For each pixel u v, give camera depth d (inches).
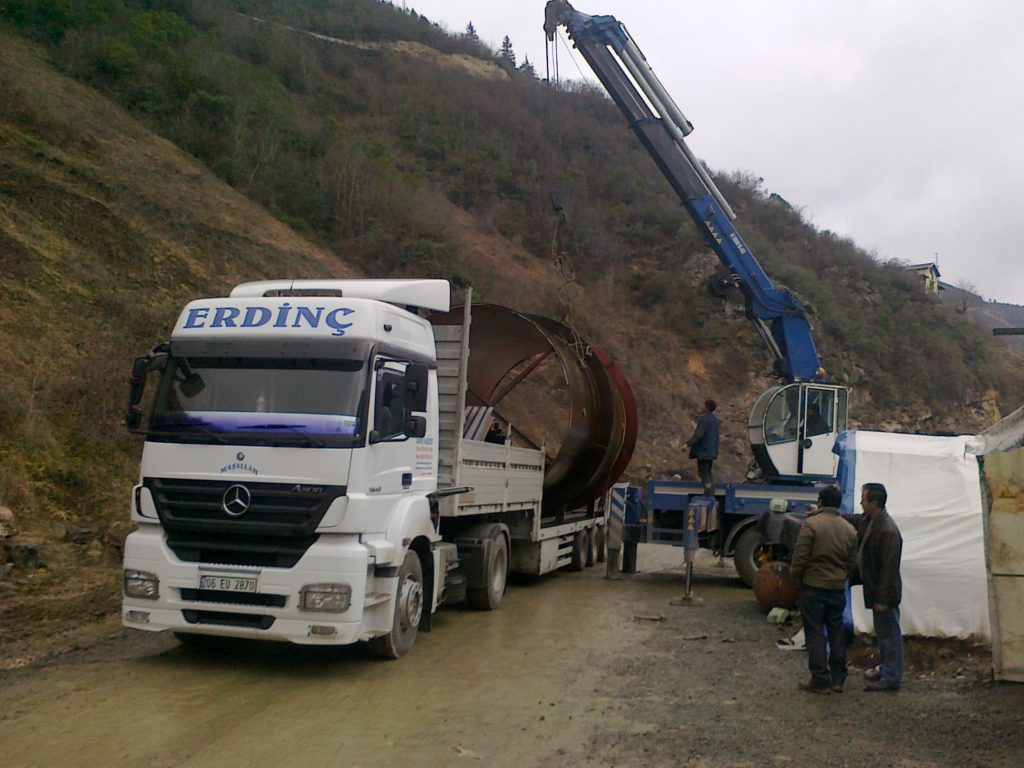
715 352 1587.1
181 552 297.1
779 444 588.4
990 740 245.0
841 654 295.4
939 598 356.2
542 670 320.5
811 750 235.0
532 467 513.0
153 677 289.7
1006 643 303.0
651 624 421.7
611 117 2465.6
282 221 1124.5
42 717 243.6
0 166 712.4
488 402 657.6
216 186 1018.7
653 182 2114.9
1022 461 302.5
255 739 232.5
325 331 311.7
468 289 403.9
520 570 523.8
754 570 541.6
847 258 2064.5
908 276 2121.1
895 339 1838.1
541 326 585.6
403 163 1803.6
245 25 1966.0
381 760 220.2
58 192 730.2
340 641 283.3
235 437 297.3
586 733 247.0
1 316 561.3
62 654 313.6
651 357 1505.9
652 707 274.7
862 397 1670.8
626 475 1181.7
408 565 335.9
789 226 2167.8
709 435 562.6
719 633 401.4
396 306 355.3
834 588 294.8
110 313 639.8
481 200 1846.7
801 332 636.1
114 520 478.0
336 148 1349.7
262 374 307.9
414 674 307.7
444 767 216.8
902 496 370.3
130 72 1119.6
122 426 552.4
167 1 1612.9
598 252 1774.1
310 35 2260.1
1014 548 303.1
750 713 269.6
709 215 629.3
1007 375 1975.9
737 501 557.3
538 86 2586.1
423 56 2600.9
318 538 291.4
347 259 1180.5
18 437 483.5
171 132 1093.8
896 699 287.9
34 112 836.6
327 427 295.7
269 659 320.5
